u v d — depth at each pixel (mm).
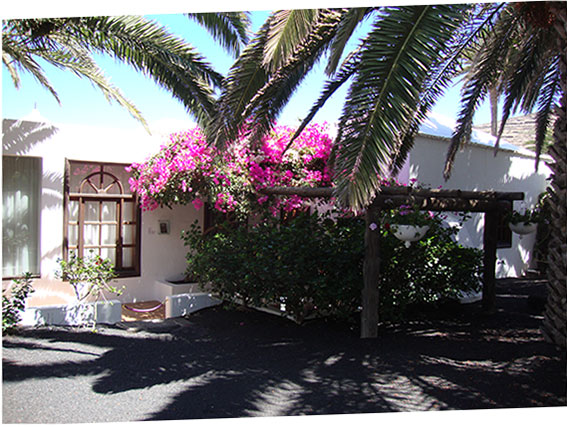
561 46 5215
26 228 7535
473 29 6461
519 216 8609
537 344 5250
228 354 5281
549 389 4070
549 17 5336
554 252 5234
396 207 5844
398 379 4426
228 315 7172
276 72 5602
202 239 7875
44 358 4945
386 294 6492
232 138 5711
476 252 7586
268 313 7227
